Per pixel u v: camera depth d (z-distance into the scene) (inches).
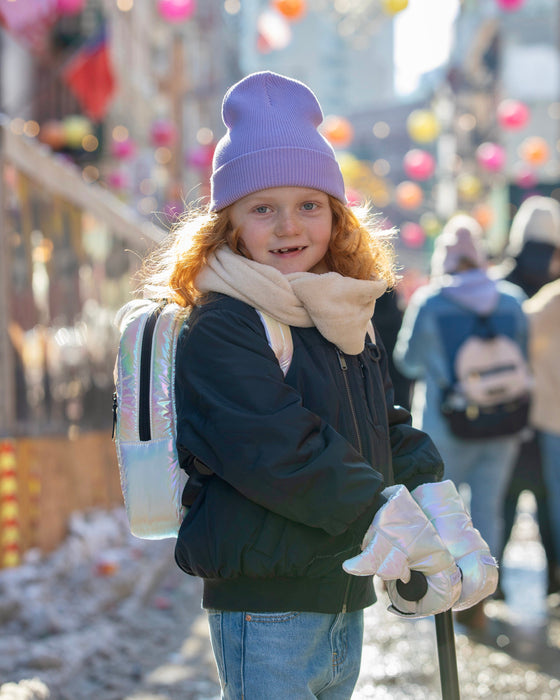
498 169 1024.9
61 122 808.3
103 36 749.3
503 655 227.9
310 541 100.9
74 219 308.5
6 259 252.5
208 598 106.3
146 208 944.9
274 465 96.8
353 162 947.3
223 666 105.8
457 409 248.4
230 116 111.3
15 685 181.6
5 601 219.9
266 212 109.4
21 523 259.9
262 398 99.9
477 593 106.7
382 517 99.9
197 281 109.0
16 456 257.1
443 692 108.1
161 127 904.3
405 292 743.7
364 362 111.5
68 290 301.3
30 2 671.8
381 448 110.0
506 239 715.4
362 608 108.7
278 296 104.2
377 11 1534.2
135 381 109.0
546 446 275.7
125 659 217.9
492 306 251.9
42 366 277.7
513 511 278.5
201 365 102.9
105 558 269.1
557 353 274.5
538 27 2018.9
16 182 259.3
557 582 277.7
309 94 112.0
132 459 108.5
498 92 2026.3
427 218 1585.9
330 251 115.6
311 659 104.3
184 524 104.6
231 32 2225.6
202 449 101.0
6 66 730.8
